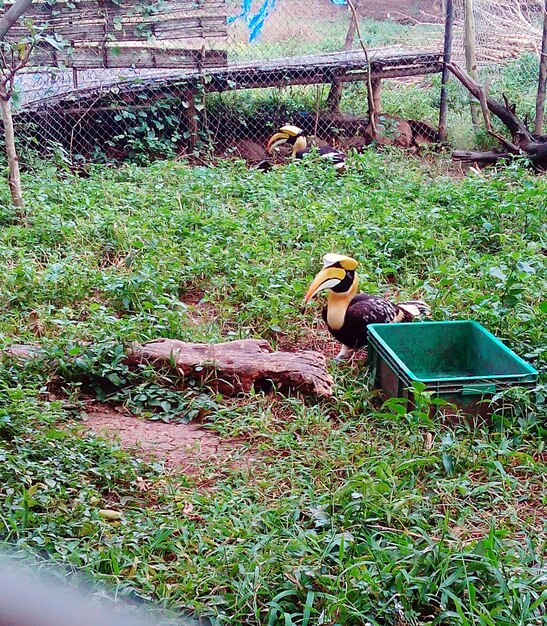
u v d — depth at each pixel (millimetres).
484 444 4676
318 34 13320
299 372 5133
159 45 9258
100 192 7438
